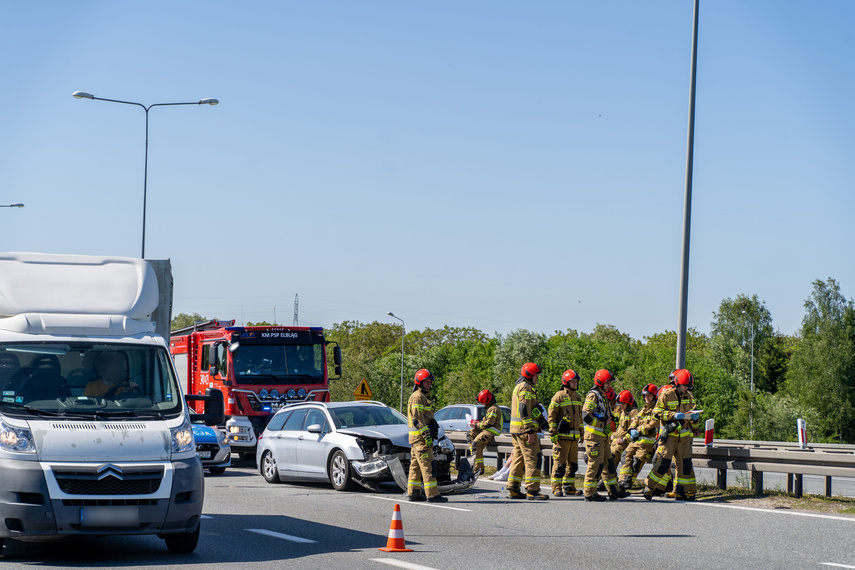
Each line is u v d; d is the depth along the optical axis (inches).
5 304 366.3
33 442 326.0
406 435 600.4
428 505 522.6
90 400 351.6
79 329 368.5
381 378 4099.4
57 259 394.6
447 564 332.8
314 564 332.5
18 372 348.2
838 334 3607.3
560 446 571.5
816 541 387.2
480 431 707.4
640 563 335.6
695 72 700.0
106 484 326.6
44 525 319.3
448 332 6535.4
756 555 353.1
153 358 373.4
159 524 333.1
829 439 3545.8
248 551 362.9
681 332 686.5
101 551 366.3
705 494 565.9
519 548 369.7
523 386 557.9
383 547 371.9
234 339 893.8
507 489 592.4
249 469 847.7
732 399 3700.8
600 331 6043.3
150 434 342.0
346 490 608.4
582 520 455.2
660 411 545.0
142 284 399.5
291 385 906.1
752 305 4940.9
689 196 693.9
